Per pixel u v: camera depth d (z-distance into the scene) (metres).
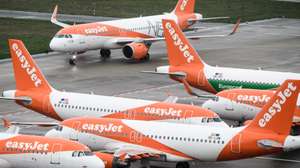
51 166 174.75
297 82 174.88
